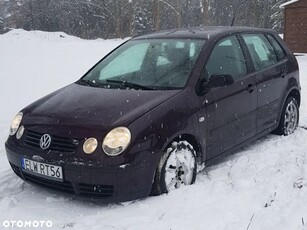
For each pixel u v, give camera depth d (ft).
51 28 156.46
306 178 14.01
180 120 13.05
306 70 45.93
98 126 12.10
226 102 15.01
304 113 24.12
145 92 13.82
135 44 17.13
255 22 146.10
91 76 16.30
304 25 69.56
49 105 13.92
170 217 11.61
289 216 11.30
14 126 13.83
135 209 12.12
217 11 152.05
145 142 12.05
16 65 47.19
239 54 16.57
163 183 12.73
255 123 16.88
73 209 12.44
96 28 160.76
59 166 11.94
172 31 17.56
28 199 13.16
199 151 14.11
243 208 12.12
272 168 15.21
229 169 15.37
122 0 148.25
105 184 11.73
